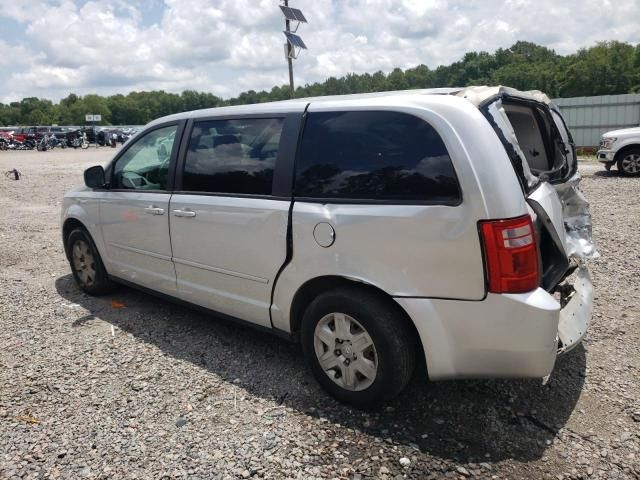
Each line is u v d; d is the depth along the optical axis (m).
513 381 3.46
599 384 3.40
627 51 78.50
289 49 13.11
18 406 3.31
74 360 3.92
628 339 4.02
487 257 2.65
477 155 2.70
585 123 22.95
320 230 3.14
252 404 3.29
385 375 2.98
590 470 2.64
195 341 4.22
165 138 4.31
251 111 3.70
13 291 5.54
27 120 128.12
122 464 2.75
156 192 4.29
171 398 3.37
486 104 2.94
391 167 2.95
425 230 2.77
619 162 13.96
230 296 3.81
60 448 2.89
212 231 3.80
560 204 3.42
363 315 3.00
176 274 4.23
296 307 3.43
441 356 2.85
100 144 49.47
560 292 3.33
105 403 3.33
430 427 3.01
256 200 3.52
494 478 2.60
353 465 2.71
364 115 3.11
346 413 3.16
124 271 4.79
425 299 2.82
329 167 3.20
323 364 3.29
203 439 2.95
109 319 4.71
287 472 2.67
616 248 6.57
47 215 10.49
